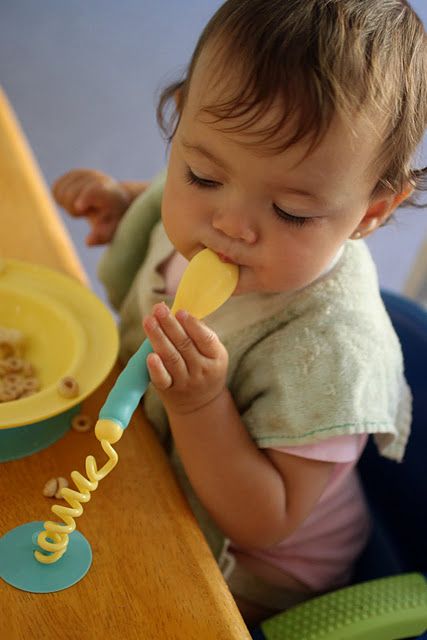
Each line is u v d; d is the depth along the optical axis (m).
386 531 0.98
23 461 0.62
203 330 0.59
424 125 0.63
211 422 0.66
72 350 0.69
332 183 0.58
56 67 2.47
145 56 2.59
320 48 0.56
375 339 0.71
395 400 0.73
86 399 0.70
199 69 0.60
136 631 0.53
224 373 0.63
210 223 0.62
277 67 0.56
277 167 0.57
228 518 0.72
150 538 0.59
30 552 0.55
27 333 0.73
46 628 0.51
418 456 0.90
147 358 0.56
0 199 0.90
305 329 0.70
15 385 0.69
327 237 0.61
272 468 0.70
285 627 0.71
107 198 0.95
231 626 0.54
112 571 0.56
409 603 0.72
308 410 0.67
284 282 0.63
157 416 0.79
